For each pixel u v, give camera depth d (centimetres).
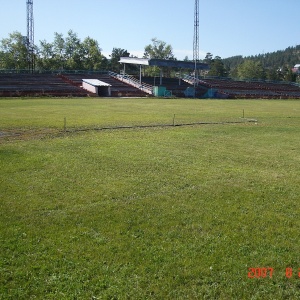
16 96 6506
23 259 732
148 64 8138
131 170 1405
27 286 645
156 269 702
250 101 7262
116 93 7738
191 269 705
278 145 2078
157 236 845
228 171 1438
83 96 7169
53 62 11819
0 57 11012
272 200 1108
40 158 1564
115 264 716
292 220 955
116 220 932
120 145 1912
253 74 16262
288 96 9588
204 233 866
